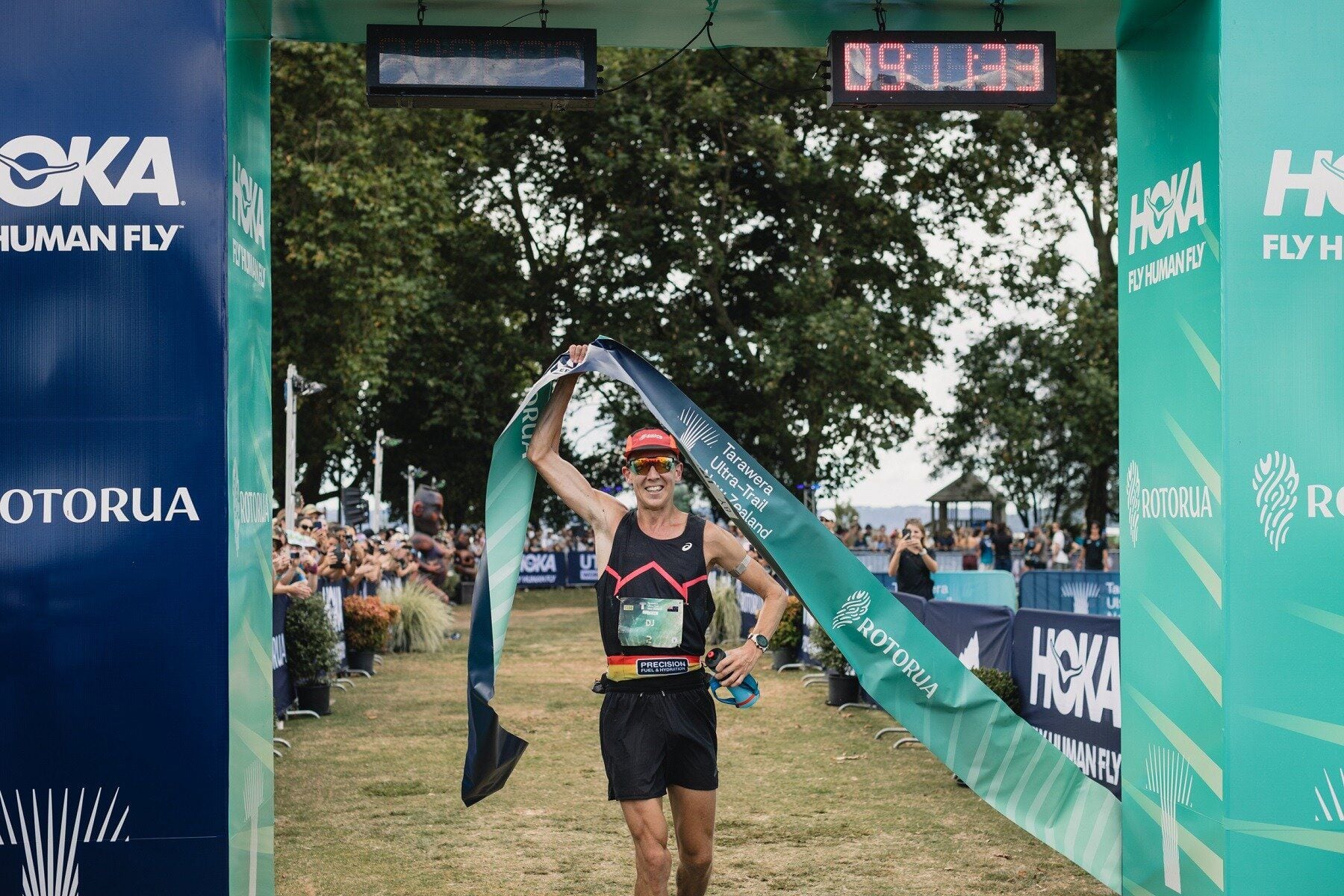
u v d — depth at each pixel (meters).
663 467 4.34
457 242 27.70
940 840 6.24
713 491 4.73
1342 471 4.10
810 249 25.19
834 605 4.75
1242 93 4.12
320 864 5.82
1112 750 6.86
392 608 15.71
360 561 13.81
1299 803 4.05
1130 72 5.00
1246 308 4.10
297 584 9.74
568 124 25.17
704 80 24.28
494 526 4.75
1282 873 4.04
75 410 3.83
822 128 25.28
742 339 24.81
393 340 24.45
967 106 5.02
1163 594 4.58
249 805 4.24
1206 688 4.21
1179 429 4.46
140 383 3.85
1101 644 7.04
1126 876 4.86
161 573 3.83
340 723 10.12
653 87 24.06
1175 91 4.54
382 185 20.59
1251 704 4.07
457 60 4.92
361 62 20.36
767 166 24.77
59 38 3.85
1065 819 4.88
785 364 23.28
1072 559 26.66
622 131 23.67
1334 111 4.13
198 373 3.85
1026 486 32.28
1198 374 4.31
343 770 8.14
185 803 3.81
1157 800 4.59
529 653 15.71
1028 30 5.25
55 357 3.83
